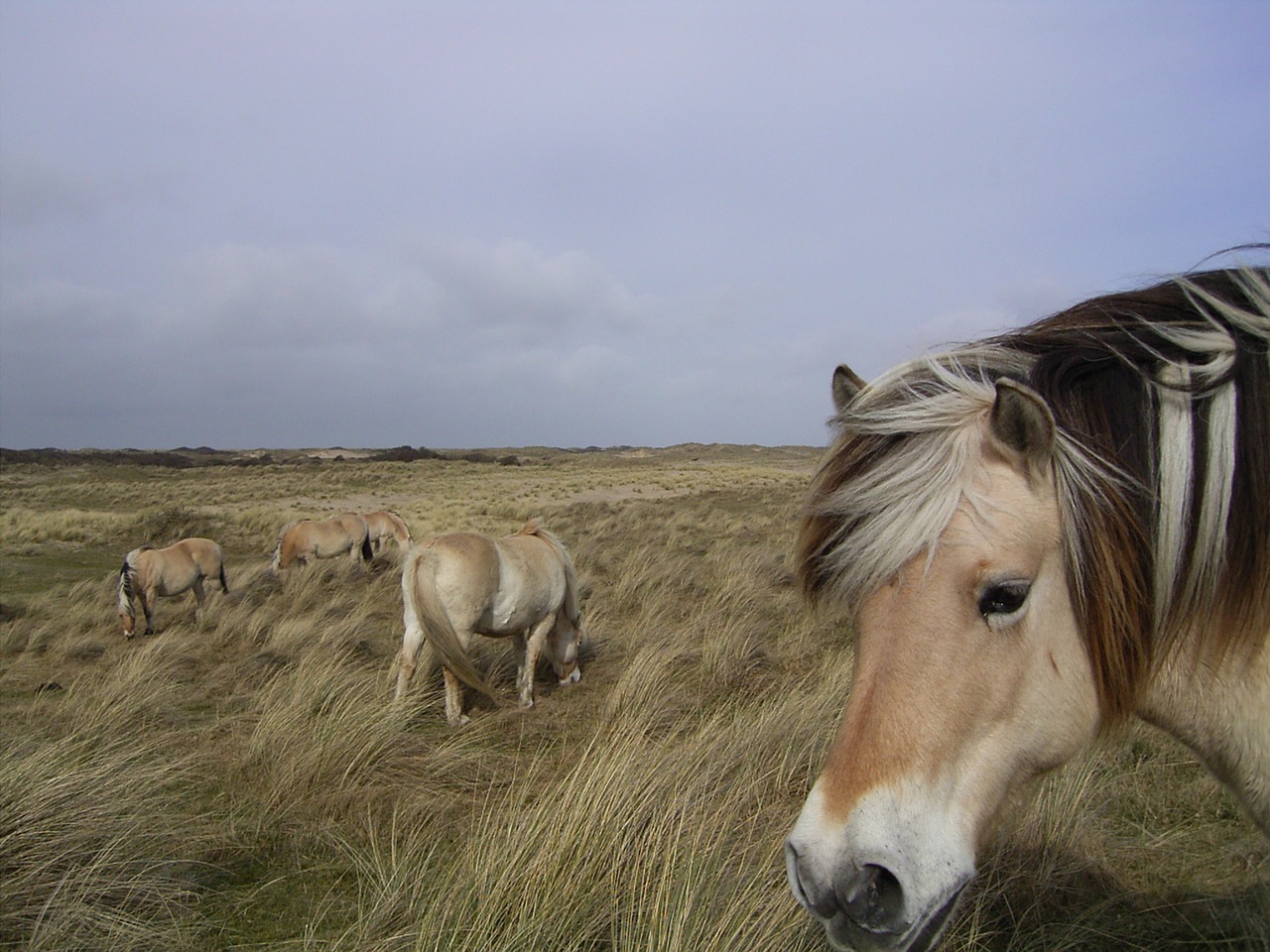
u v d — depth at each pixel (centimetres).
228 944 294
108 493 3603
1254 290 161
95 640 877
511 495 3453
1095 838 323
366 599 1037
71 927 291
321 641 725
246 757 458
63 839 329
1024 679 147
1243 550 146
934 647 144
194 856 352
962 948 258
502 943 266
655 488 3778
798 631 741
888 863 135
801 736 433
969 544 144
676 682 612
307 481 4300
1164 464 149
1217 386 150
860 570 151
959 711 144
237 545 1880
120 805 363
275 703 536
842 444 167
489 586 580
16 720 563
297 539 1375
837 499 156
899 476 150
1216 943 260
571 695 641
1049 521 146
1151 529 149
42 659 785
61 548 1750
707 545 1559
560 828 309
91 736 503
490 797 428
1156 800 365
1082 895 292
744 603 862
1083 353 160
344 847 366
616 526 2081
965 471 148
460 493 3641
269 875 345
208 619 974
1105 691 151
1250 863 305
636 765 370
